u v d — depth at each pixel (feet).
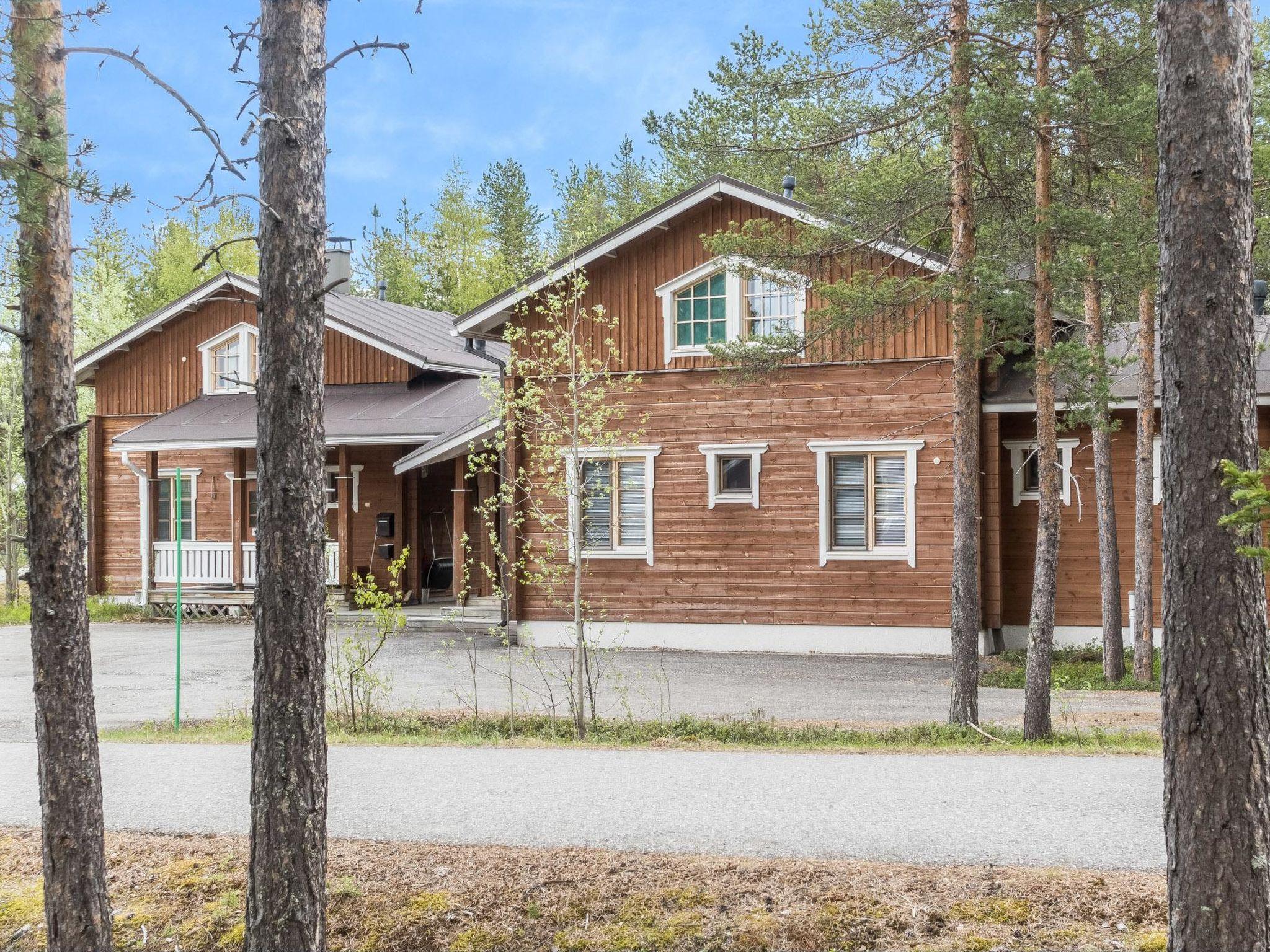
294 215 20.07
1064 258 41.19
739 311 68.80
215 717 47.93
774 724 41.73
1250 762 16.74
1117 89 42.70
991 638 65.72
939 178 47.14
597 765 33.86
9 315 49.70
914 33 45.55
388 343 89.25
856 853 23.93
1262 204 52.85
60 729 21.84
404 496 89.45
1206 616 16.96
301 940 19.57
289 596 19.81
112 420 100.99
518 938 21.42
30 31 21.93
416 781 31.96
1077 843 24.31
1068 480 66.90
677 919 21.40
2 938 22.81
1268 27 57.57
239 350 96.94
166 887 24.09
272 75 20.24
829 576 67.10
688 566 69.72
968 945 19.99
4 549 103.14
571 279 56.54
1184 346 17.24
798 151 50.62
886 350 66.03
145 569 91.35
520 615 72.69
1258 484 16.02
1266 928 16.49
